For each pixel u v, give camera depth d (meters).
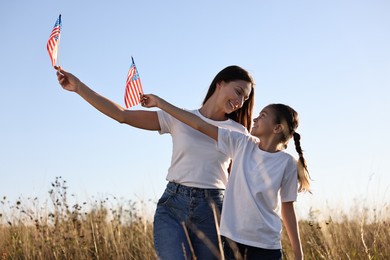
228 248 3.49
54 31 3.54
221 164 3.66
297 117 3.74
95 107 3.64
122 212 6.83
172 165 3.67
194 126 3.53
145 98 3.62
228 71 3.79
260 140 3.70
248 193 3.46
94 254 5.86
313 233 5.50
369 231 5.35
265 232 3.44
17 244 6.05
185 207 3.57
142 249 5.86
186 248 3.49
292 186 3.60
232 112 3.96
